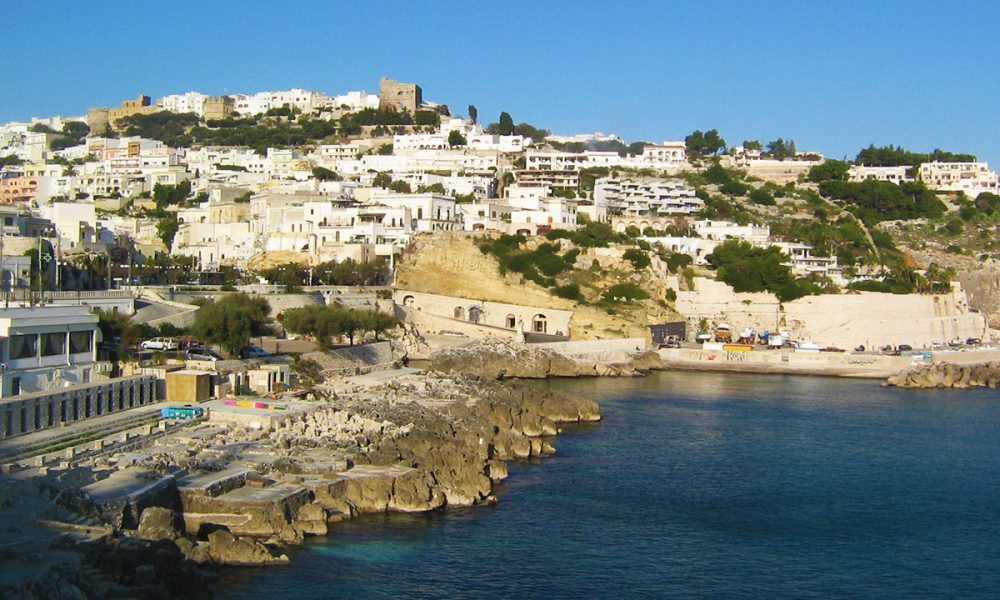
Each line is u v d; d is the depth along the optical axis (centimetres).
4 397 10525
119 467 9300
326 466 10638
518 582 9006
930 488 12925
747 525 11094
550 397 17262
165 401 12962
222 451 10525
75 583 6625
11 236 19588
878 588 9344
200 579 7681
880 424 17575
